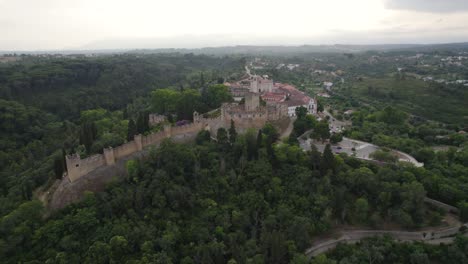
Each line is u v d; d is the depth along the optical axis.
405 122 188.88
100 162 98.94
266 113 138.50
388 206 94.12
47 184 101.88
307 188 97.75
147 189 93.38
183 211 92.69
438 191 96.56
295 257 77.69
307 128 145.38
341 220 94.50
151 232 83.62
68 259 76.44
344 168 104.69
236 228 89.25
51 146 157.50
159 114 164.62
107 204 87.81
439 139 151.62
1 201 100.00
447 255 81.94
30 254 78.12
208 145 115.88
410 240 88.44
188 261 77.81
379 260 81.44
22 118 175.62
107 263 76.56
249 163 106.06
